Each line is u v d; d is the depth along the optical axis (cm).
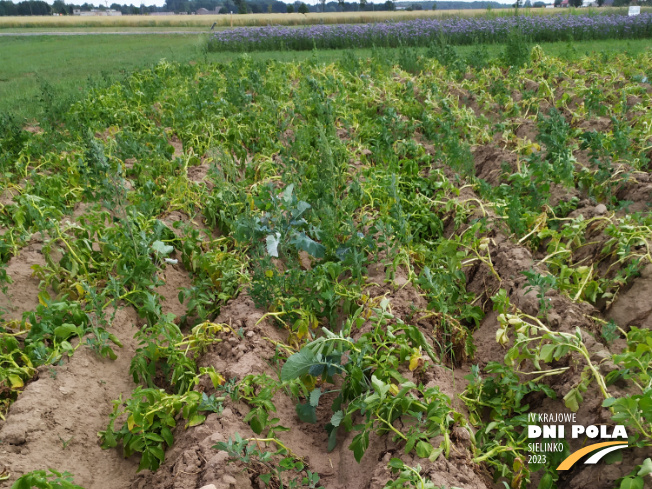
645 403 296
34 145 946
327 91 1281
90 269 572
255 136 995
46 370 420
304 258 646
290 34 2828
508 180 741
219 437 352
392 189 596
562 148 702
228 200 682
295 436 392
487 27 2603
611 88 1141
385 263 524
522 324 412
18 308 536
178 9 18612
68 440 374
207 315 534
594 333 437
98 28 5941
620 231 520
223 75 1636
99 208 631
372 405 341
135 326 511
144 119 1089
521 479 338
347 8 9738
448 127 854
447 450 325
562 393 378
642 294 482
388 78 1441
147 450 362
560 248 554
